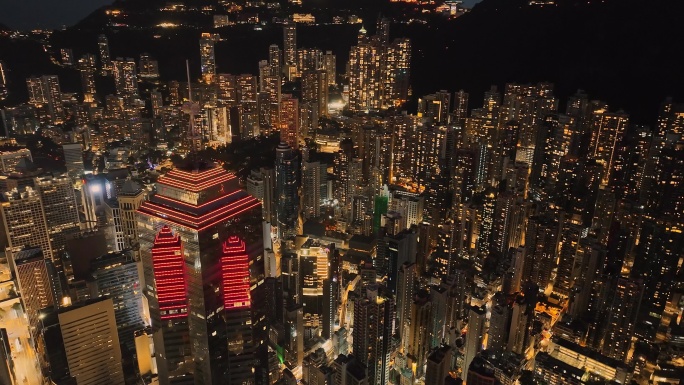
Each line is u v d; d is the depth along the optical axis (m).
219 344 117.38
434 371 152.50
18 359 103.69
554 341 178.00
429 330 177.25
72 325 141.88
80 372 145.50
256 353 127.06
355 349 165.00
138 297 191.00
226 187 112.06
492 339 178.12
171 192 108.25
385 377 172.25
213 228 106.75
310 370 158.00
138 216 111.12
